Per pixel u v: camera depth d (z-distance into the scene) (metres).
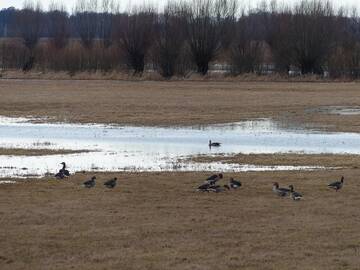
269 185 27.81
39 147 41.06
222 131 49.22
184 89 81.06
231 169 32.62
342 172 31.19
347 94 75.31
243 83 89.88
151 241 19.55
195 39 99.19
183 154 38.50
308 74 99.00
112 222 21.66
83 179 29.16
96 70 102.56
